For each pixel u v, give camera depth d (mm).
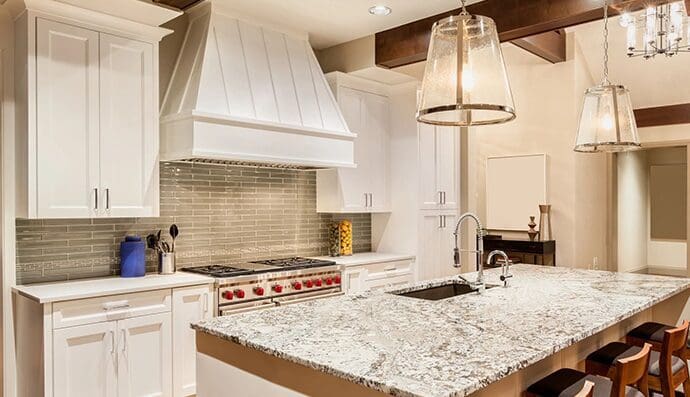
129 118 3416
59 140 3104
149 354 3229
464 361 1725
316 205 4996
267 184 4594
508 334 2080
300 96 4227
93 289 3051
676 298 3619
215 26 3881
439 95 2166
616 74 7109
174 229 3787
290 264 4227
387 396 1574
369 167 5074
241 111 3717
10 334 3195
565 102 6879
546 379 2229
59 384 2848
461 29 2141
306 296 4121
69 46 3152
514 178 7383
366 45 4684
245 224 4418
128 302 3137
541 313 2484
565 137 6895
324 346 1913
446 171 5531
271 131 3908
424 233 5207
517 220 7355
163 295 3295
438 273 5387
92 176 3238
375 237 5500
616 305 2674
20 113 3104
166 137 3680
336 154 4434
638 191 9797
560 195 6953
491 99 2107
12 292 3188
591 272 3994
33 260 3309
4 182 3180
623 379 2064
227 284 3625
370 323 2275
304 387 1834
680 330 2561
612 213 7941
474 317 2391
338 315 2443
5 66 3168
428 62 2250
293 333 2105
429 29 4180
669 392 2527
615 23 6324
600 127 3262
